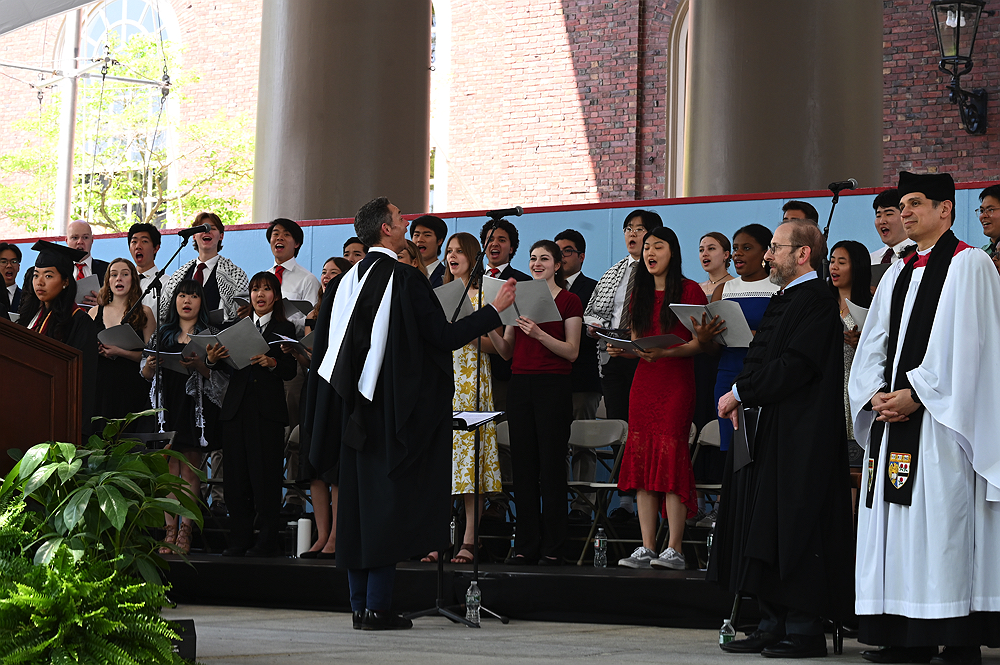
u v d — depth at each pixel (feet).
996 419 17.39
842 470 19.03
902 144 63.98
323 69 40.91
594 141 74.33
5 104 100.53
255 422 29.01
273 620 23.27
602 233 37.19
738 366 26.35
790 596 18.29
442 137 79.41
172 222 93.56
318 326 21.86
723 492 19.93
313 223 40.06
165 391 30.35
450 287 25.23
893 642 17.76
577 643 19.61
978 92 61.36
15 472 14.37
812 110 36.45
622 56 73.61
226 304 34.58
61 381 16.19
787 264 19.72
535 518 27.20
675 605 22.81
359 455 20.70
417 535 20.49
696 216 35.76
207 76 94.12
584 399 31.94
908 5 64.08
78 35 80.12
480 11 78.54
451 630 21.33
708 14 38.04
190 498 16.06
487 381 28.43
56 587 12.68
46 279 25.29
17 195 97.09
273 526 29.09
